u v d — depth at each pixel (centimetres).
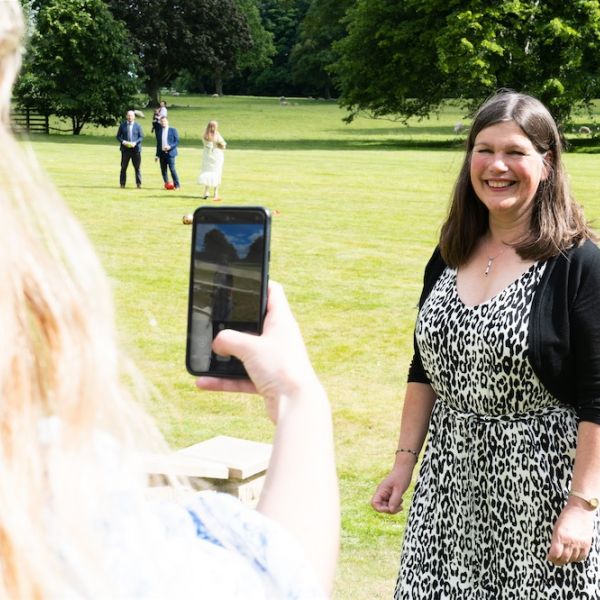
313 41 8456
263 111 7000
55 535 52
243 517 66
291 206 1805
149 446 63
